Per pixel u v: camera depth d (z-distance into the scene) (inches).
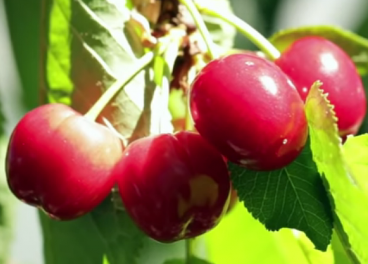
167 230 10.9
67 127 11.0
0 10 15.3
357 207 10.6
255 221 13.1
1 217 13.9
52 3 12.4
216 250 13.2
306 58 11.9
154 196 10.8
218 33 13.6
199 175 10.9
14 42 14.6
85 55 12.3
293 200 11.1
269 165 10.7
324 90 11.8
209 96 10.6
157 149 10.9
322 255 12.8
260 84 10.6
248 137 10.6
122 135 12.2
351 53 13.5
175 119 12.7
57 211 11.0
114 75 12.3
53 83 12.5
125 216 12.6
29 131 11.0
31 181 10.9
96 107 11.4
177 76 12.4
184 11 12.5
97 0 12.3
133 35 12.3
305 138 10.8
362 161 11.0
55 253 12.8
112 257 12.6
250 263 13.2
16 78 15.1
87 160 11.0
